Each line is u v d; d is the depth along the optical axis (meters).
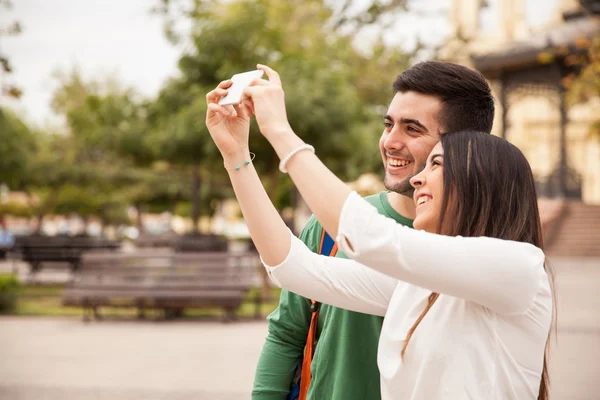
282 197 26.41
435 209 1.76
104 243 18.00
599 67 14.70
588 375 6.43
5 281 12.87
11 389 6.08
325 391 2.16
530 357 1.66
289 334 2.34
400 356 1.72
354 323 2.10
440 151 1.79
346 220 1.48
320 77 13.03
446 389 1.61
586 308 11.04
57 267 16.72
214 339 8.74
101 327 9.79
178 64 13.72
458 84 2.03
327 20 20.23
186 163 14.02
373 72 20.91
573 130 36.19
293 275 1.94
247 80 1.70
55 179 23.89
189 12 14.21
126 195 32.06
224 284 10.11
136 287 10.14
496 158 1.72
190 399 5.78
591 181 36.66
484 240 1.56
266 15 14.41
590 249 23.17
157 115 15.11
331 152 12.59
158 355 7.70
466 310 1.64
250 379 6.51
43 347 8.19
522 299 1.57
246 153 1.91
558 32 26.67
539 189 28.41
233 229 48.22
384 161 2.20
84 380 6.45
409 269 1.50
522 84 27.23
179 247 15.80
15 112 29.50
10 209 41.59
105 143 17.47
